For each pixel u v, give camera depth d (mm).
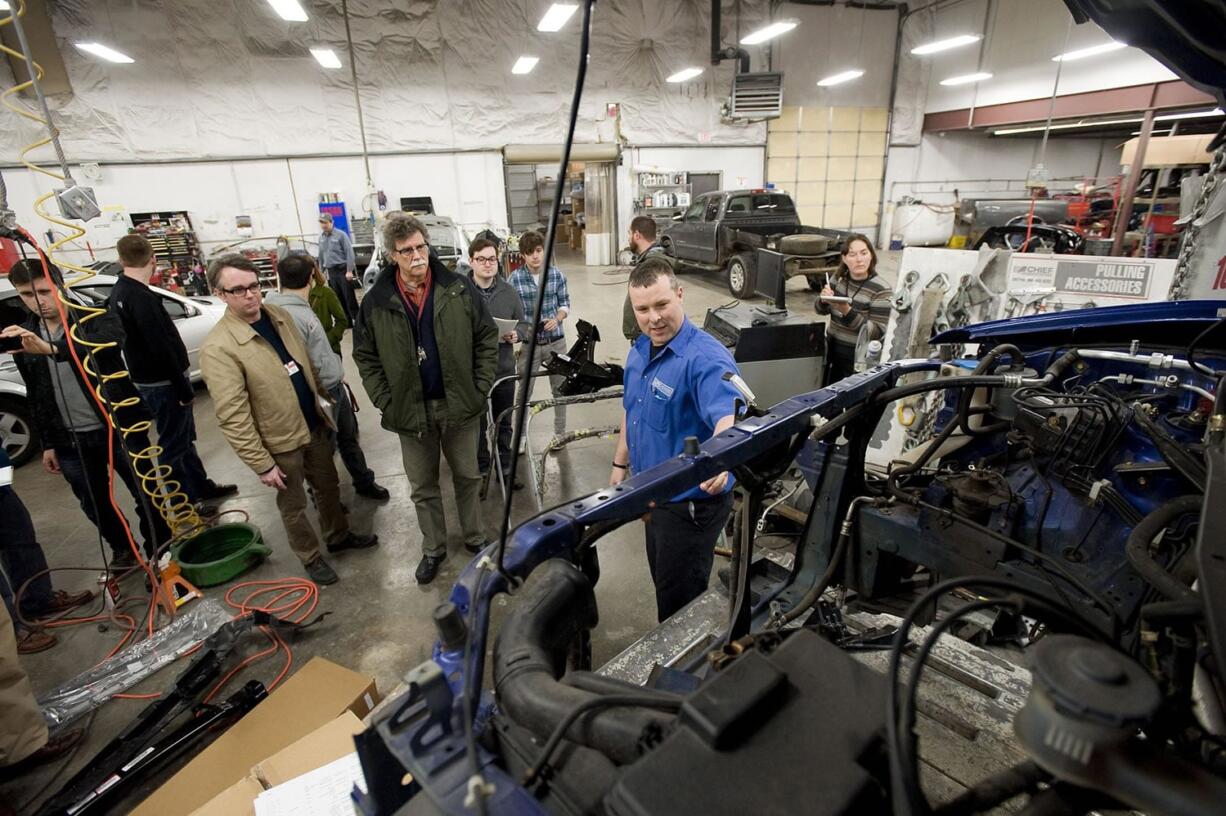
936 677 1553
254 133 10625
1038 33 11859
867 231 15227
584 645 1068
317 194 11195
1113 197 9891
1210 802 490
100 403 2506
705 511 1800
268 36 10297
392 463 4215
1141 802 510
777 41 13109
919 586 1754
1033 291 3600
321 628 2588
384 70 10984
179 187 10469
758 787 548
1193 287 2656
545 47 11672
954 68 13758
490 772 651
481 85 11531
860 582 1662
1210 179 2549
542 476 3617
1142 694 496
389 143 11344
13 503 2594
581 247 15477
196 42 10016
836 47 13555
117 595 2766
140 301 2951
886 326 3574
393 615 2662
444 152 11656
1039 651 552
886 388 1549
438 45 11102
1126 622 1212
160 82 9992
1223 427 1159
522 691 719
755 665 662
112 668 2346
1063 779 550
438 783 641
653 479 1032
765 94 12609
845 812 529
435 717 686
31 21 9039
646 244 4230
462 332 2539
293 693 1977
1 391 4234
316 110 10828
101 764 1893
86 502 2873
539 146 11703
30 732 1916
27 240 2129
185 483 3352
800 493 2881
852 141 14352
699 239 10078
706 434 1830
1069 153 16578
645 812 531
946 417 2137
